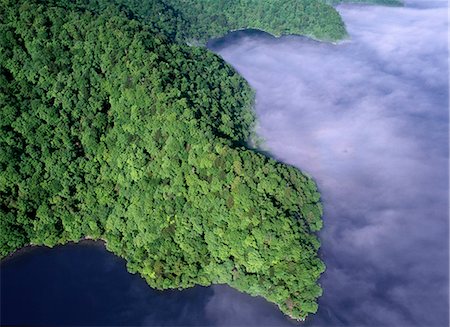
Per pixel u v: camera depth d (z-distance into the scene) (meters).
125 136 163.00
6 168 154.75
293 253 142.50
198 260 147.75
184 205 151.25
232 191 146.62
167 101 160.50
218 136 159.38
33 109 162.75
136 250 152.00
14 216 154.25
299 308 140.25
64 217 157.38
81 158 163.38
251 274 144.12
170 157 154.38
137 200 155.75
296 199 154.12
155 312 144.88
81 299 147.12
